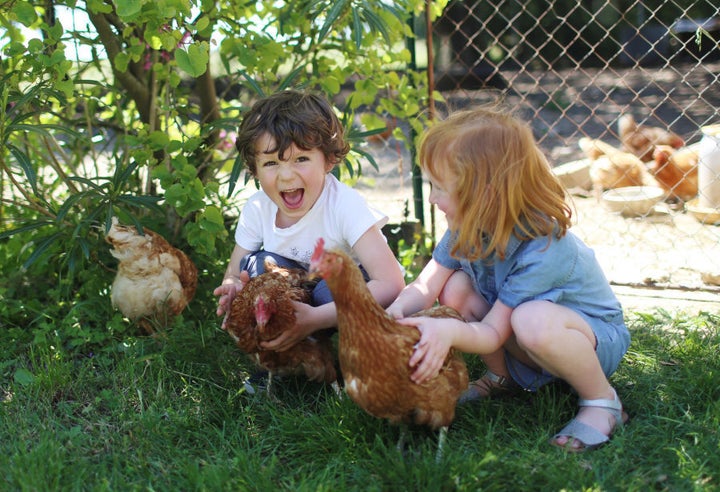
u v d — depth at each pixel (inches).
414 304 99.7
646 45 362.6
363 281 82.0
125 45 151.8
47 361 112.0
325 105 106.1
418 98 157.2
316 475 86.0
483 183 87.4
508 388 105.0
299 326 98.4
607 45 367.9
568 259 91.3
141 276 121.0
